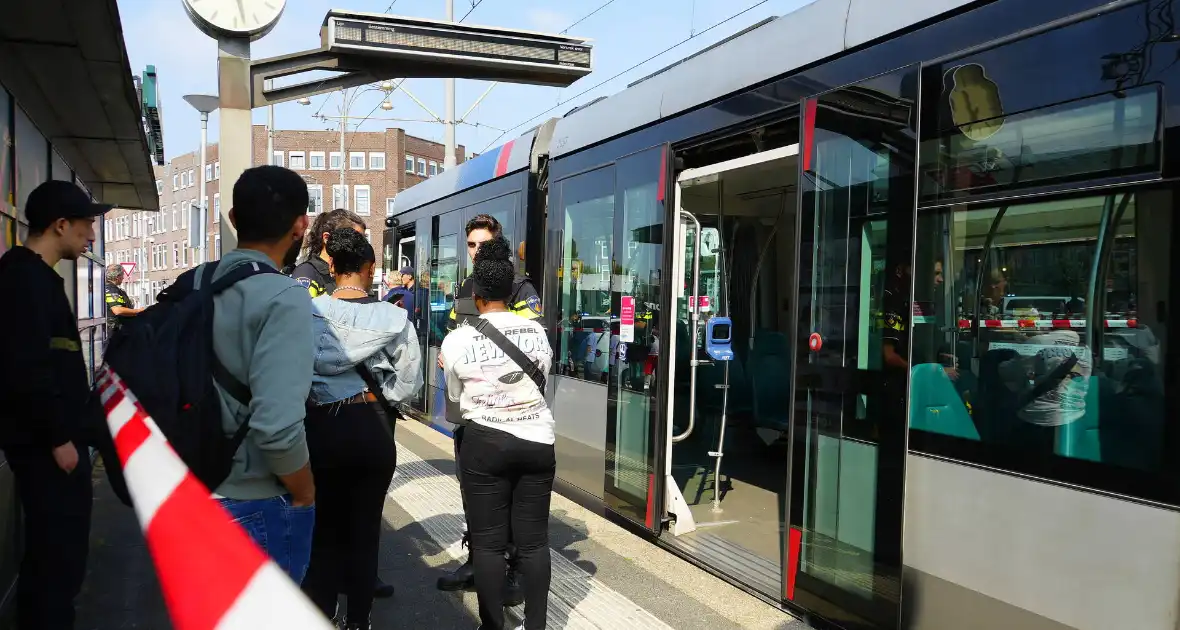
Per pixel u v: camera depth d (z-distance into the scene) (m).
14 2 3.54
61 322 3.11
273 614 1.15
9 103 4.13
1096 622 2.47
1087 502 2.51
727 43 4.43
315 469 3.14
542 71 7.20
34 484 2.97
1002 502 2.77
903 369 3.15
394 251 11.20
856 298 3.40
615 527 5.24
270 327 2.08
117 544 4.94
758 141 4.35
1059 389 2.62
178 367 2.02
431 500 5.93
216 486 2.12
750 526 5.09
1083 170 2.58
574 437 5.89
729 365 6.86
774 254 6.94
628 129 5.22
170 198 61.97
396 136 57.84
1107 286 2.51
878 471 3.25
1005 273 2.81
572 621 3.70
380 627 3.70
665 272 4.78
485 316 3.29
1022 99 2.77
